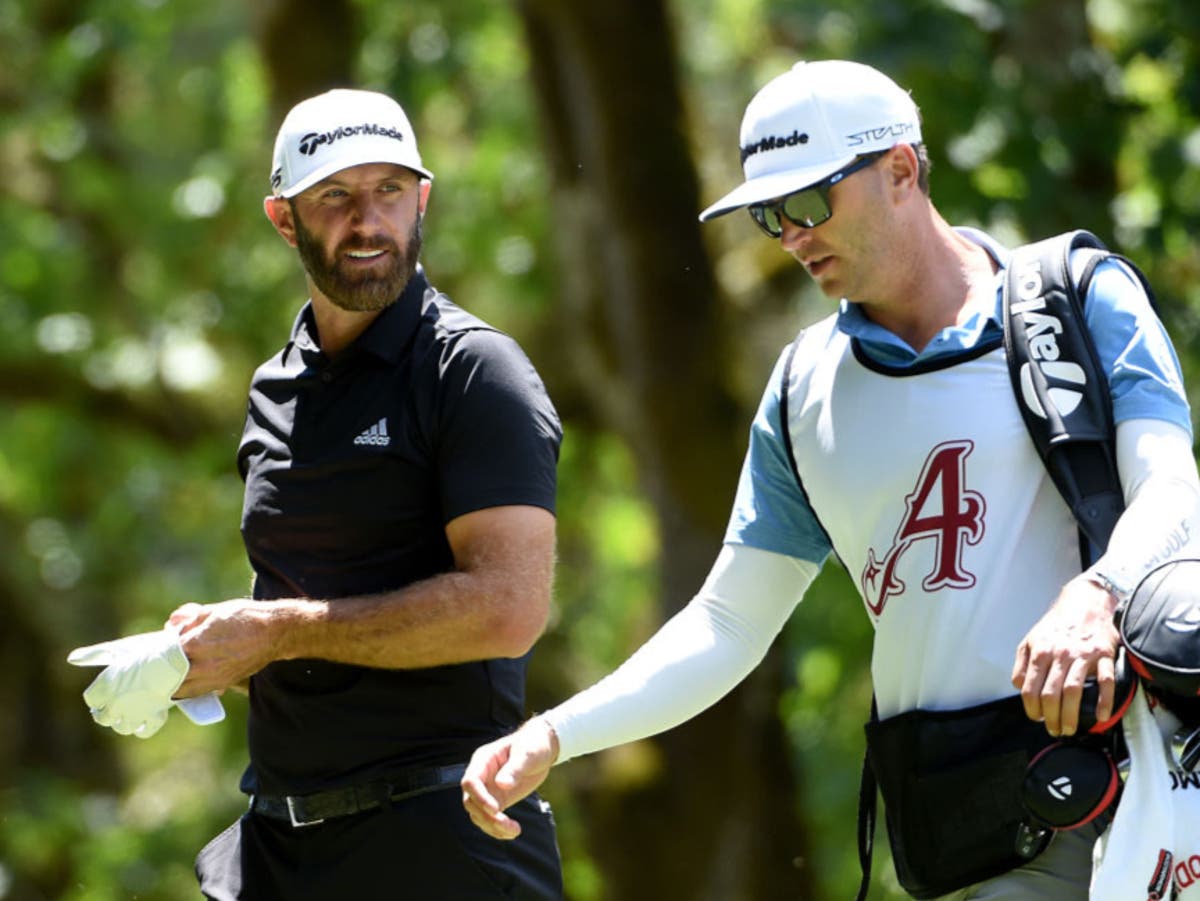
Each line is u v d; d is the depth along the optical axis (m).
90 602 59.25
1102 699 10.91
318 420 13.63
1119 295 11.91
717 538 35.00
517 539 13.09
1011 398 11.98
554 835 13.91
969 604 11.95
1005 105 30.50
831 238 12.23
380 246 13.41
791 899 35.59
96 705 12.84
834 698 36.41
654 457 35.38
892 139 12.25
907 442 12.17
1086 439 11.70
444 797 13.27
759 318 40.38
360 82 43.47
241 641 12.91
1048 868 11.79
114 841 48.53
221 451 48.38
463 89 47.69
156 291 50.84
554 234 38.34
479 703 13.38
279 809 13.69
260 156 47.06
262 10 41.22
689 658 13.05
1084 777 11.13
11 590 57.62
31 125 50.09
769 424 13.05
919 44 29.95
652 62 34.62
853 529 12.46
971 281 12.45
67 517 56.78
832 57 33.16
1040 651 11.03
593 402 45.00
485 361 13.37
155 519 55.34
